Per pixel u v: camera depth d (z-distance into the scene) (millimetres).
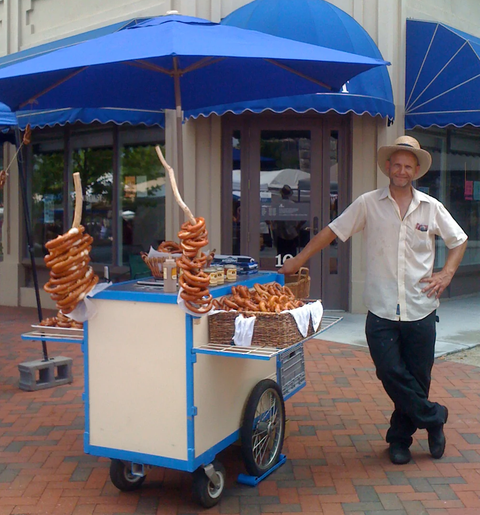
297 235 8758
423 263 3967
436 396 5547
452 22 9812
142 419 3521
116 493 3836
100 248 9695
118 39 4066
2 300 10688
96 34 8570
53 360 6008
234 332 3436
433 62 8438
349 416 5082
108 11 9375
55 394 5734
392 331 3998
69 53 4062
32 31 10281
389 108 7945
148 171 9094
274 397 4102
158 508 3646
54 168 10078
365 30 8383
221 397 3629
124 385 3561
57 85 4703
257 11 7930
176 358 3404
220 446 3635
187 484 3953
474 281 10656
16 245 10508
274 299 3537
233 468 4152
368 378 6039
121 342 3555
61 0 9930
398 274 3941
